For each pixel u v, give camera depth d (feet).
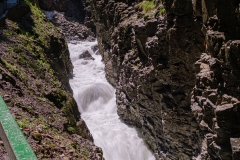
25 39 46.34
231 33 24.77
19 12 53.31
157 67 39.04
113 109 67.15
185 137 39.34
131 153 51.39
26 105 28.09
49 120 29.32
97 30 86.48
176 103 38.34
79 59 94.63
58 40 60.90
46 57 48.57
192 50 33.35
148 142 50.93
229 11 24.40
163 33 36.76
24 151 7.16
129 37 54.13
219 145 25.63
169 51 35.47
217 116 24.66
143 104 48.24
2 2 51.21
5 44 39.86
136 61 49.52
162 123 42.22
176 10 32.40
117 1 64.69
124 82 55.93
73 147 26.32
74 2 131.34
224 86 25.14
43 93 34.63
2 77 28.60
